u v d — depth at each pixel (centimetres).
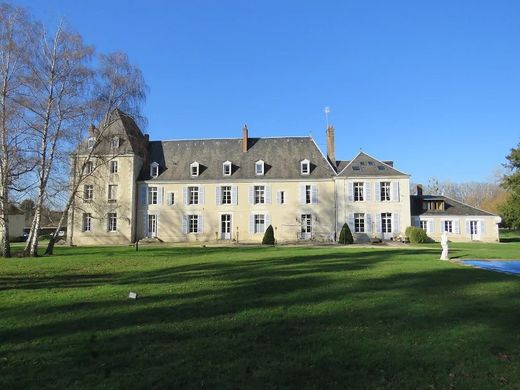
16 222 5631
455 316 732
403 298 890
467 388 442
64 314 775
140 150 4391
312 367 500
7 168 2308
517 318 714
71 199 2605
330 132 4612
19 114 2311
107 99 2533
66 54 2400
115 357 539
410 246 3262
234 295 941
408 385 450
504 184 4134
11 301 907
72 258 2067
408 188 4172
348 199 4200
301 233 4250
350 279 1170
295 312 771
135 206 4369
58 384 458
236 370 493
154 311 791
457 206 4366
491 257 1923
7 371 497
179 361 522
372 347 568
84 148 2647
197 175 4400
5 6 2261
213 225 4328
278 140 4603
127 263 1747
